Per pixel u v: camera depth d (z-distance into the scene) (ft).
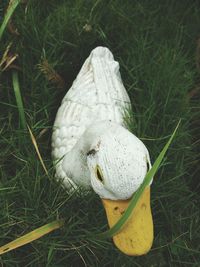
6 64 2.18
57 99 2.26
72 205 1.94
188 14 2.54
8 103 2.21
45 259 1.92
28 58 2.25
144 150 1.55
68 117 2.05
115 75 2.15
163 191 2.04
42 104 2.19
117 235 1.61
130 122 2.04
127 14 2.41
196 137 2.29
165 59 2.27
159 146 2.08
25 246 1.96
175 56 2.29
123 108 2.05
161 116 2.16
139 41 2.32
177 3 2.54
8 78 2.22
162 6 2.52
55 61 2.26
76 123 2.02
